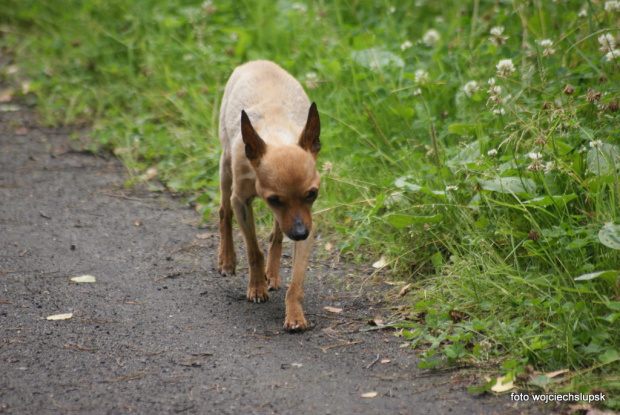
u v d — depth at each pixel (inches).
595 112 231.1
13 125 366.9
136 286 221.0
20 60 448.5
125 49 415.2
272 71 231.1
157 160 327.0
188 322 198.7
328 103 314.7
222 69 361.1
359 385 165.0
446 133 263.1
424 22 407.5
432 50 330.6
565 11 312.2
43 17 474.3
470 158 235.6
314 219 259.6
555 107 232.8
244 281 228.1
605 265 180.9
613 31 260.4
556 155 209.5
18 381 166.7
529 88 247.9
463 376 166.4
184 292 218.2
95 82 405.7
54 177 309.7
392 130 288.0
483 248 206.7
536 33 297.7
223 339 189.0
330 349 182.9
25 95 405.1
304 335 191.2
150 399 160.1
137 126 348.8
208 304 210.5
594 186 197.5
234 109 226.2
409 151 261.1
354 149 285.0
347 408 155.6
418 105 287.1
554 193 207.0
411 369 171.3
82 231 260.8
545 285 182.4
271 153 187.2
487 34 342.0
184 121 344.8
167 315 202.8
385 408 155.2
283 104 218.4
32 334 189.5
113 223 268.5
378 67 314.2
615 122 216.5
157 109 366.3
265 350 182.7
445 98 293.0
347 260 236.4
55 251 243.4
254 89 224.2
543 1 314.8
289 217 185.8
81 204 284.4
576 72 257.0
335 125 301.3
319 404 157.4
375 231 241.8
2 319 196.9
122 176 314.0
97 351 181.8
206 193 286.4
